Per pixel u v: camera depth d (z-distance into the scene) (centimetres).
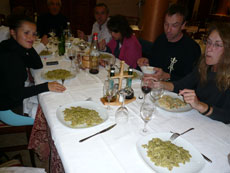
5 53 140
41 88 145
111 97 133
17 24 148
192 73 169
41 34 376
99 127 109
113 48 284
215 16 776
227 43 122
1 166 125
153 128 113
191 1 734
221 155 96
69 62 219
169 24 203
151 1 427
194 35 400
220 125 119
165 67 230
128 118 120
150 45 314
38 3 514
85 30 595
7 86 144
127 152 93
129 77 140
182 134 109
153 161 88
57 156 115
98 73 190
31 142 150
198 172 83
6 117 158
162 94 144
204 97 149
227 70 127
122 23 238
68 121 113
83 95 145
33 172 116
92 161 86
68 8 555
